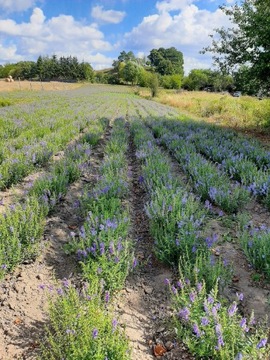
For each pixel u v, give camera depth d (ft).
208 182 21.11
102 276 11.71
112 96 164.25
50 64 357.61
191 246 13.32
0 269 12.13
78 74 372.38
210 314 9.09
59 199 20.40
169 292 12.35
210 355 8.76
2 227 13.60
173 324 10.50
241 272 13.58
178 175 27.53
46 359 8.37
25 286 12.30
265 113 58.03
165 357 9.53
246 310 11.34
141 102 129.08
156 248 14.08
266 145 39.86
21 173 23.80
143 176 23.43
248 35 45.80
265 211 20.02
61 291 10.12
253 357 8.20
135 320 10.91
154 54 468.34
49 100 103.91
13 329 10.31
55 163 25.91
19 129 41.68
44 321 10.67
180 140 36.06
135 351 9.62
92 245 13.39
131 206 20.35
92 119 55.83
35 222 14.96
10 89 191.52
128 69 348.59
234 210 19.74
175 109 98.58
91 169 27.84
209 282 11.22
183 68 490.90
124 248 13.29
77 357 7.85
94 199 17.93
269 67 45.39
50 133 38.70
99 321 8.60
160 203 16.61
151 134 41.68
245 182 22.18
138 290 12.47
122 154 29.43
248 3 49.83
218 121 66.95
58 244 15.48
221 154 30.53
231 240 16.21
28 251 13.80
